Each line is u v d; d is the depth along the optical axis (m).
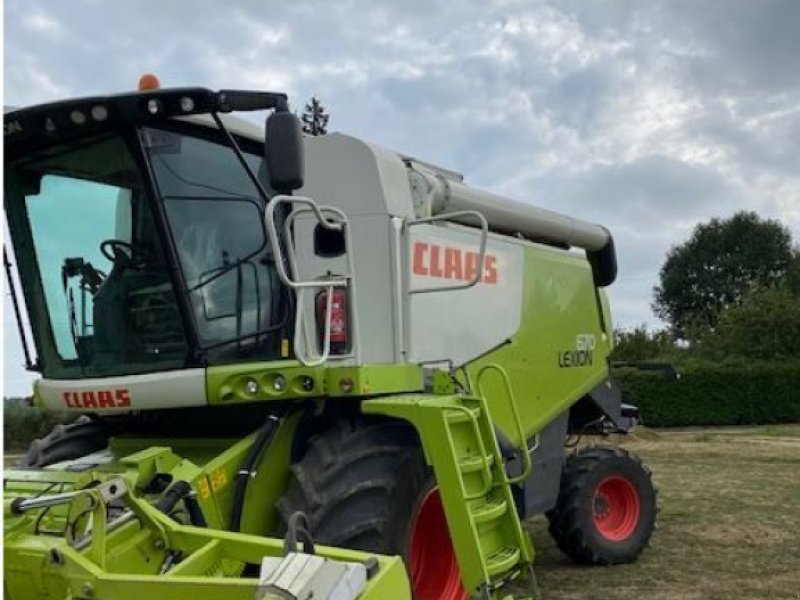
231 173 4.45
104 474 3.70
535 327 6.29
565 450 7.23
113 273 4.46
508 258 6.06
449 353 5.27
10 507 3.48
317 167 4.94
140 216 4.35
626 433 7.91
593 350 7.14
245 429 4.66
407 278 4.86
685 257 65.81
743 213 64.75
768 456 16.25
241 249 4.43
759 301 40.34
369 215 4.83
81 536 3.29
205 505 3.88
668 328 51.16
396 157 5.13
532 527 9.05
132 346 4.44
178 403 4.29
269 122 3.84
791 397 31.50
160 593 2.93
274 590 2.53
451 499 3.94
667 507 9.95
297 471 4.03
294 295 4.45
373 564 2.80
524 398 6.08
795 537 8.24
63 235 4.58
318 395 4.16
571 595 6.21
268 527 4.17
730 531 8.52
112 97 4.03
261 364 4.28
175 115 4.11
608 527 7.20
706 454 16.78
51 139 4.37
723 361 35.44
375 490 3.88
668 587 6.43
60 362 4.72
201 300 4.30
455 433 4.11
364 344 4.80
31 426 14.27
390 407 4.10
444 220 5.24
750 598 6.15
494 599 4.06
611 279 7.70
